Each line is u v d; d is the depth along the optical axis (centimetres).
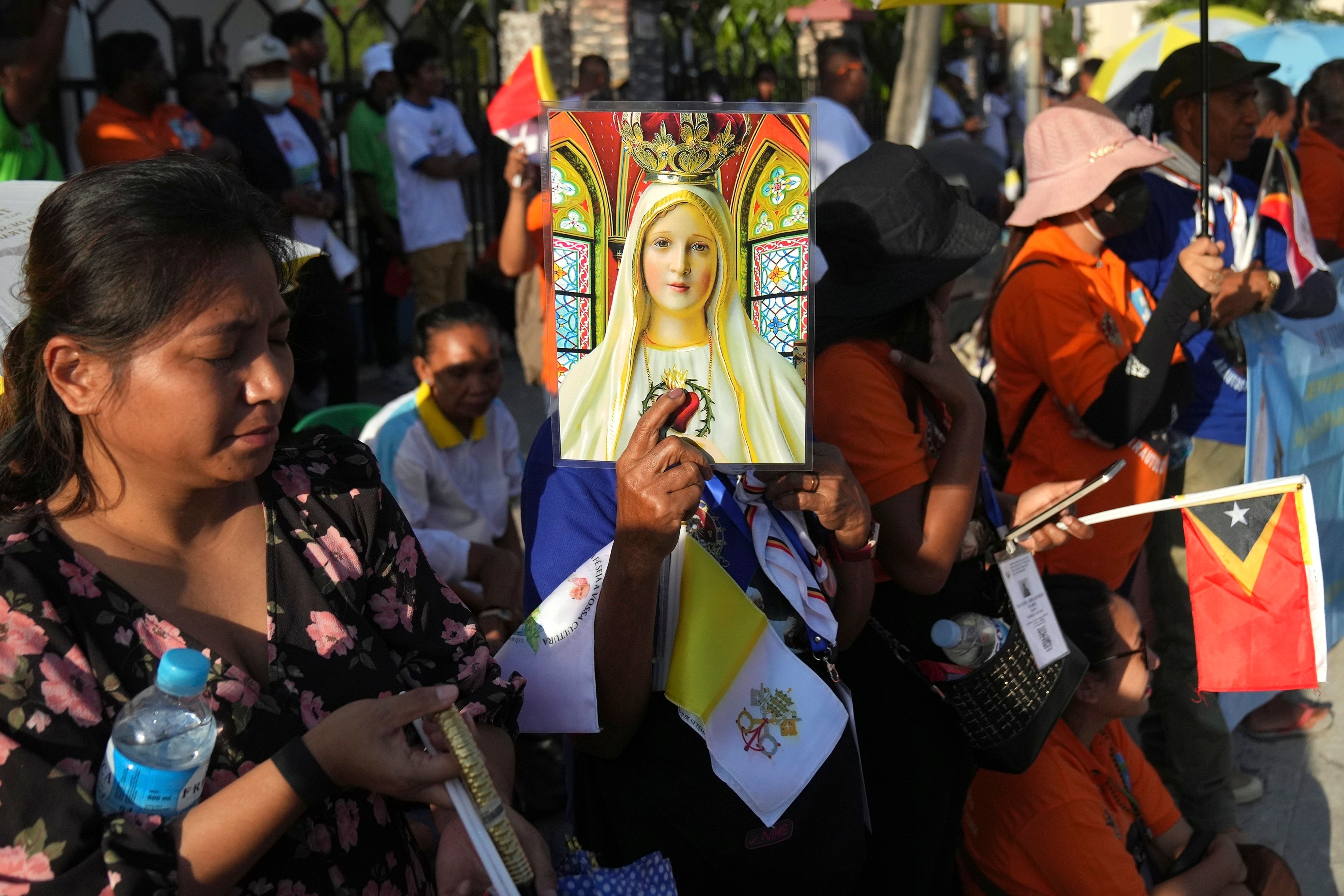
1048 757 241
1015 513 247
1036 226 324
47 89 456
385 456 349
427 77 738
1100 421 299
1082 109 313
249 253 129
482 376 347
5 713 118
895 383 220
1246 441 353
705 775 180
